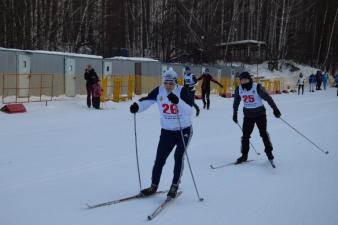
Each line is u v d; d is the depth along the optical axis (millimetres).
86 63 18328
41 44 25859
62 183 5336
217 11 39875
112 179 5574
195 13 37625
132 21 33156
